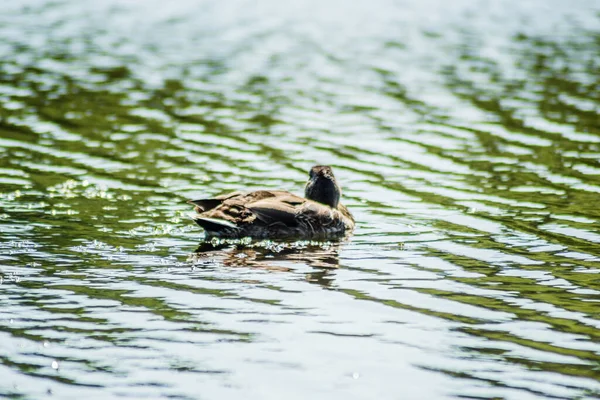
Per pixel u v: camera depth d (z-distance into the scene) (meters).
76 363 10.47
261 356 10.76
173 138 22.75
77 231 15.69
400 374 10.34
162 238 15.46
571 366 10.57
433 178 19.73
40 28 37.94
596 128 23.61
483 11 44.19
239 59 32.62
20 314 11.82
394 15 43.06
